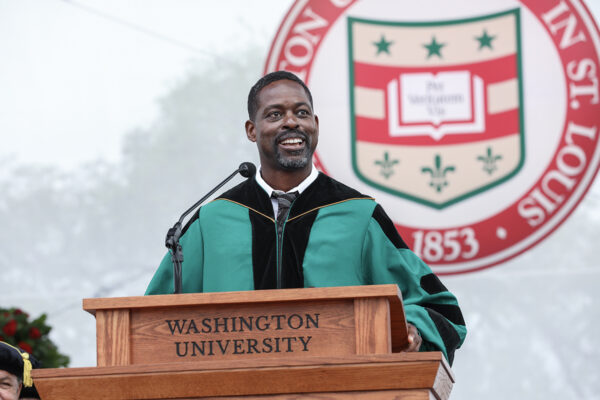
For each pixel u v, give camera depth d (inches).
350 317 245.3
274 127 330.6
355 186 633.6
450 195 631.8
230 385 235.8
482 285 676.7
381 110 639.8
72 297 717.3
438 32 645.3
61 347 707.4
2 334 528.1
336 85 642.8
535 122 633.0
